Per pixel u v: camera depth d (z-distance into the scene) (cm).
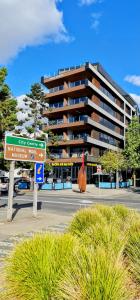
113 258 371
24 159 1335
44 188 3922
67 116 5856
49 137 4091
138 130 5003
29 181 3925
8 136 1255
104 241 478
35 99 3800
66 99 5925
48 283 365
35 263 387
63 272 364
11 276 400
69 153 5803
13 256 425
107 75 6712
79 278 329
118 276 327
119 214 888
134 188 5191
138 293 378
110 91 6862
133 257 423
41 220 1284
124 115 7912
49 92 6225
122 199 2728
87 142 5284
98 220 693
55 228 1092
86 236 511
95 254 362
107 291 309
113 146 6612
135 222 582
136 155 4809
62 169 5681
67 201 2309
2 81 2098
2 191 3084
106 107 6562
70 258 371
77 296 314
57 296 334
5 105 2166
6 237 925
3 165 2258
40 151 1439
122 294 320
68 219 1326
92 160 5403
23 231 1025
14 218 1330
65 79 5916
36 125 3772
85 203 2164
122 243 456
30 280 378
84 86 5438
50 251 400
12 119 2173
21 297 384
